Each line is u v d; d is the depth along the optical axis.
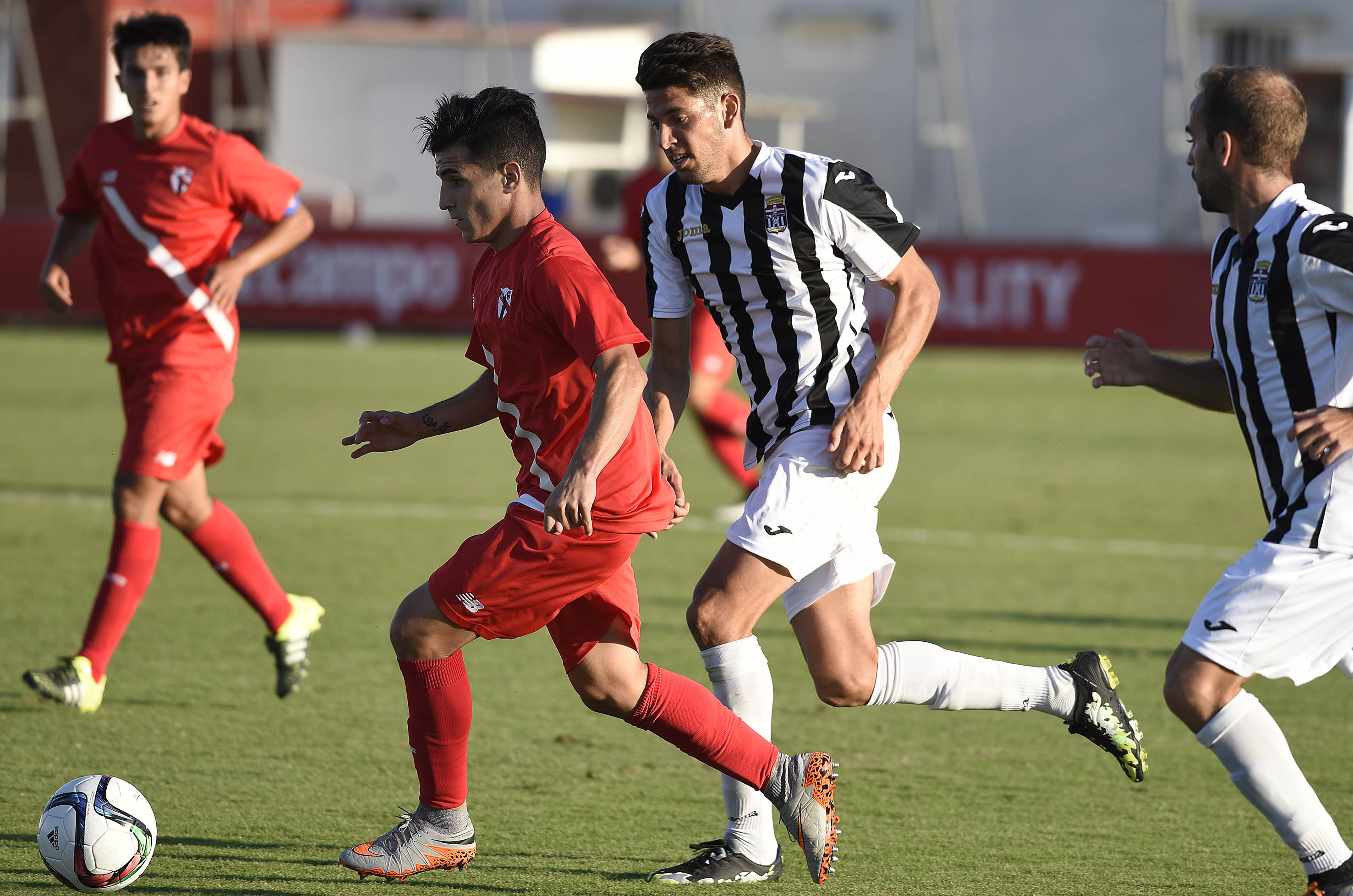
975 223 76.81
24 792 14.43
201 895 12.00
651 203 13.87
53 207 74.50
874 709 18.64
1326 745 17.19
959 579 26.38
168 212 18.05
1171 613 23.88
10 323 71.31
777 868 12.88
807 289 13.21
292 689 18.08
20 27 73.50
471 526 30.52
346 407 47.66
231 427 43.41
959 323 66.31
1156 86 74.88
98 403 47.34
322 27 80.94
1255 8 78.81
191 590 24.50
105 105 73.88
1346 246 11.14
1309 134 78.25
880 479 13.38
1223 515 33.41
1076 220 76.75
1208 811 14.82
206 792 14.67
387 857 12.23
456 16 90.50
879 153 80.06
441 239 67.38
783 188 13.04
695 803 14.85
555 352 11.92
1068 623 22.97
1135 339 13.60
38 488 32.97
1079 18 75.31
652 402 13.90
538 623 12.18
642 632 22.05
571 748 16.61
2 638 20.58
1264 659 11.41
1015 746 17.14
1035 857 13.32
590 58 86.81
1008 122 76.75
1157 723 18.09
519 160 11.96
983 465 40.75
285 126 80.94
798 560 12.99
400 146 81.56
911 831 14.06
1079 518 32.91
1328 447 11.05
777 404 13.45
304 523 30.27
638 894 12.28
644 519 12.14
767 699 13.17
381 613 22.78
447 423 13.48
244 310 67.75
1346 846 12.00
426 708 12.25
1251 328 11.81
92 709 17.12
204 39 80.56
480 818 14.18
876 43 79.38
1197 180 12.20
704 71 12.80
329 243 67.62
